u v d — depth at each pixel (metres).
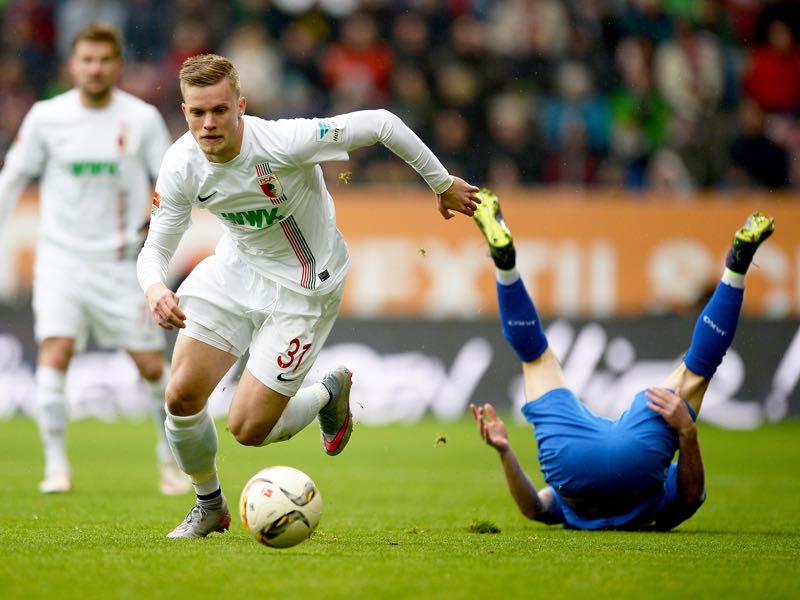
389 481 32.81
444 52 60.97
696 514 25.00
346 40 60.97
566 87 60.66
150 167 29.83
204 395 19.11
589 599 13.88
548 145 59.84
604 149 60.47
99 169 29.34
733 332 20.64
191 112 17.61
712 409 52.25
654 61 61.56
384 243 53.19
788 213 53.62
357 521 23.34
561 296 53.62
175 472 29.05
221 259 19.81
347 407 21.50
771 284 53.41
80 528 21.28
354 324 52.53
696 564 16.67
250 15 62.16
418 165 19.47
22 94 60.41
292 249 19.48
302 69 61.25
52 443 29.16
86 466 35.84
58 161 29.42
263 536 16.97
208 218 51.50
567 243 53.69
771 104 62.31
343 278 20.25
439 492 29.98
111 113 29.50
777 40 62.47
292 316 19.56
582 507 21.55
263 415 19.56
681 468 20.67
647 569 16.09
